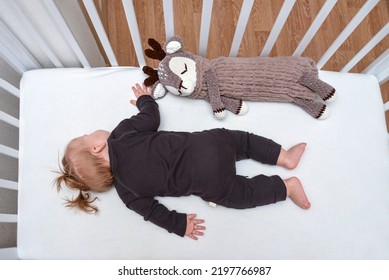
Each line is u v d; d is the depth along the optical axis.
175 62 1.00
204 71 1.02
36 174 1.03
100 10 1.43
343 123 1.05
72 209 1.00
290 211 0.99
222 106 1.02
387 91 1.44
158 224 0.96
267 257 0.97
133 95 1.09
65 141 1.05
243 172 1.02
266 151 0.99
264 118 1.06
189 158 0.97
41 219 1.00
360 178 1.01
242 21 0.93
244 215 0.99
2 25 0.89
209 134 0.99
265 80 1.02
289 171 1.02
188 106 1.07
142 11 1.52
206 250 0.97
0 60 1.04
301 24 1.52
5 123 1.10
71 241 0.98
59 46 1.05
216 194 0.96
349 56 1.48
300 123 1.05
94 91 1.08
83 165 0.98
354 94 1.06
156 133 1.00
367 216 0.99
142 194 0.97
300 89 1.03
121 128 1.00
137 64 1.48
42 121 1.06
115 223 0.99
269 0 1.54
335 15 1.52
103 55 1.44
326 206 0.99
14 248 0.98
